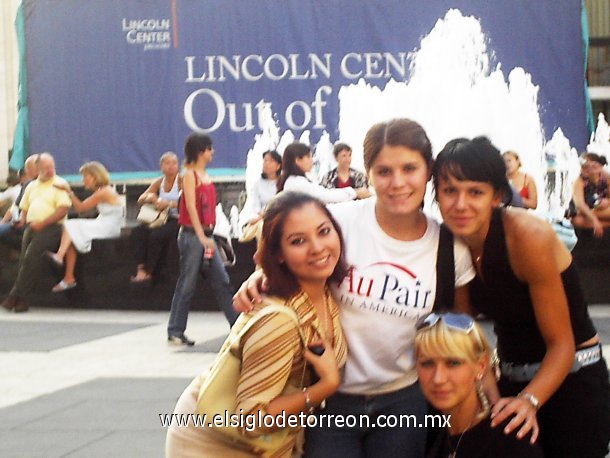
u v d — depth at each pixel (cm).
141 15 1305
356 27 1298
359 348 297
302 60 1300
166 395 636
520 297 290
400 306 292
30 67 1318
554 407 300
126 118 1310
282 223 275
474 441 278
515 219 282
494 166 277
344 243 293
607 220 1088
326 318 289
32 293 1201
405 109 1296
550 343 289
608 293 1088
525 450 273
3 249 1219
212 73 1304
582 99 1292
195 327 996
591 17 1725
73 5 1307
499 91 1290
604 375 305
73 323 1047
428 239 292
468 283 298
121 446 504
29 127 1323
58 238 1177
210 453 277
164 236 1162
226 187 1307
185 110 1305
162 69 1306
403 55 1299
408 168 283
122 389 660
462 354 273
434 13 1296
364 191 704
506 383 311
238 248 1102
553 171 1292
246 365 269
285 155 679
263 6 1298
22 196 1222
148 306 1171
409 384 306
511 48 1292
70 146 1317
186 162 838
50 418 574
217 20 1301
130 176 1310
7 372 739
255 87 1303
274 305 271
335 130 1298
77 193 1314
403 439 305
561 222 840
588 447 300
